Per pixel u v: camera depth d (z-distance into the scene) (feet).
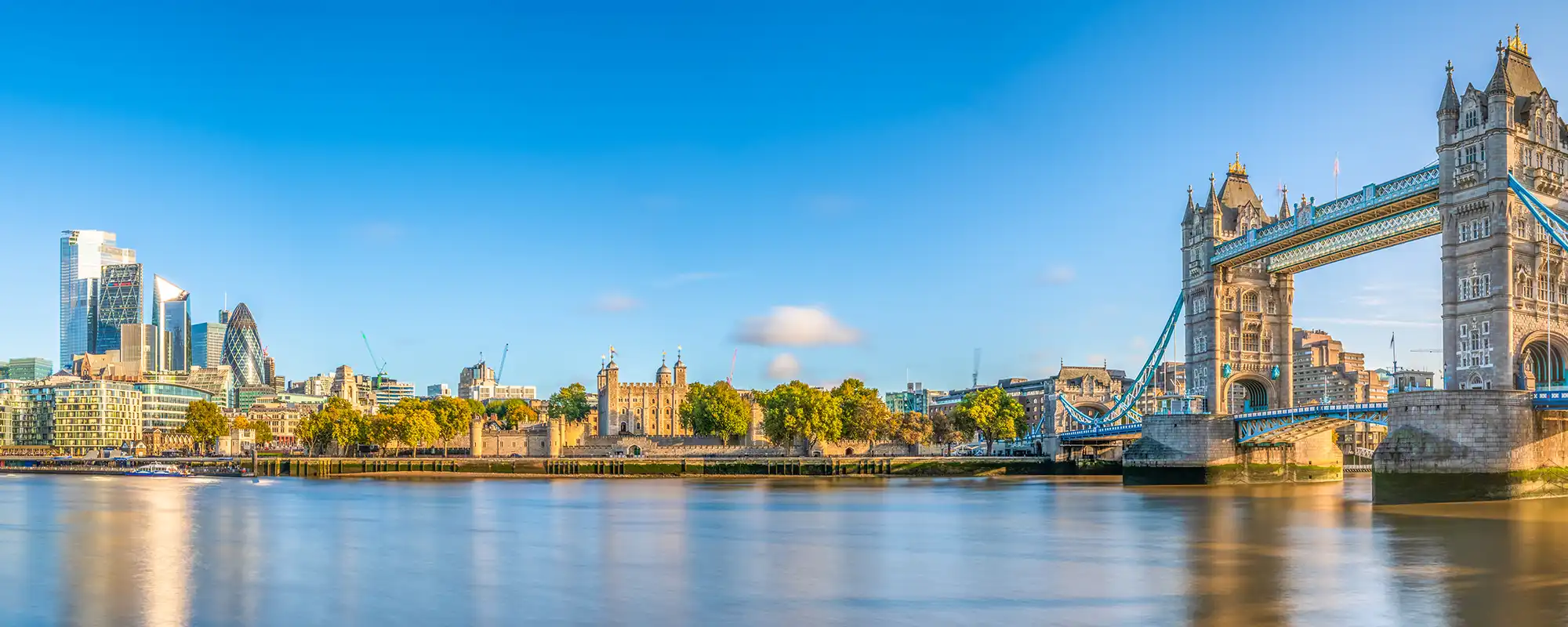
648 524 343.87
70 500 464.24
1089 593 205.57
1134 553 261.85
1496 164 412.77
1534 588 204.33
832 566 244.22
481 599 204.13
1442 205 432.66
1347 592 202.28
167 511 400.67
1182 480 551.59
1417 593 200.64
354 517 369.91
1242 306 579.48
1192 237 597.11
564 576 230.68
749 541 293.43
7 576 235.20
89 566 250.37
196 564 252.21
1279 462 570.46
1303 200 512.22
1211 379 569.64
